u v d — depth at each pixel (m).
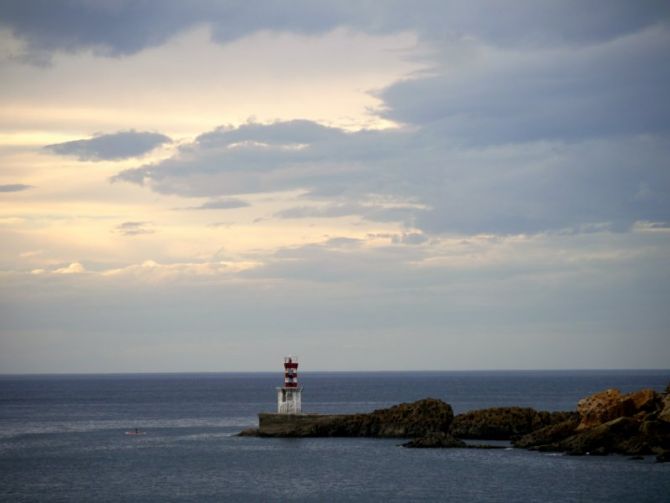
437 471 111.44
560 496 94.06
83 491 102.00
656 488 96.81
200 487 103.75
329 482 105.56
